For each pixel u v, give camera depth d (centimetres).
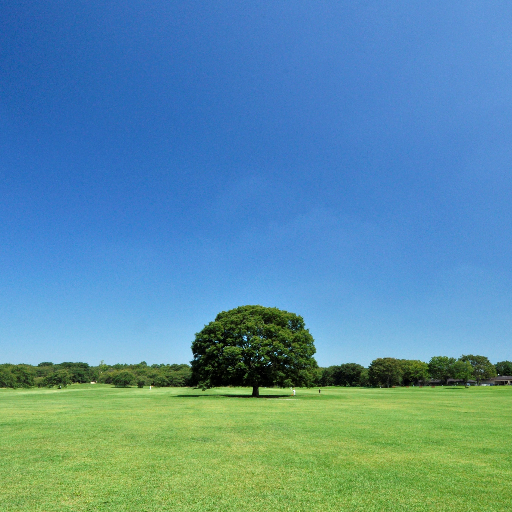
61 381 16525
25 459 1507
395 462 1483
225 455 1589
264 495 1076
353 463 1463
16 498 1043
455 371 15850
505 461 1509
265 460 1503
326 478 1251
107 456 1562
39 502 1012
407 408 4228
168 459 1510
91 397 6681
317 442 1916
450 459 1540
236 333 6469
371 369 18300
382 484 1188
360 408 4178
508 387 14050
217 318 7394
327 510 965
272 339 6581
